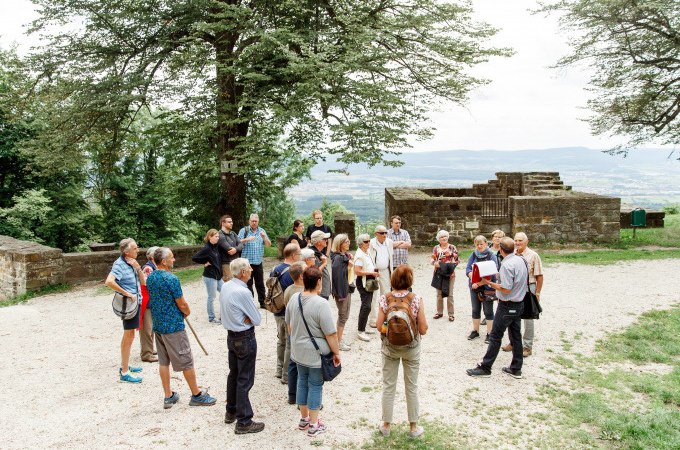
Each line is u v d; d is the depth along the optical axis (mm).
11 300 12312
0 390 6570
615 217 15352
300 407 5285
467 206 15750
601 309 9344
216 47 15445
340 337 7551
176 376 6871
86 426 5527
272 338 8320
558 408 5840
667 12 16703
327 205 45250
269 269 14086
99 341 8594
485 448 5023
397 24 14898
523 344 7312
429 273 12680
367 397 6133
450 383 6488
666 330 8109
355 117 14664
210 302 9156
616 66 19281
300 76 13961
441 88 16391
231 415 5535
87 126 15734
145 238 26328
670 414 5512
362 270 7781
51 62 15195
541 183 22422
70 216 23797
